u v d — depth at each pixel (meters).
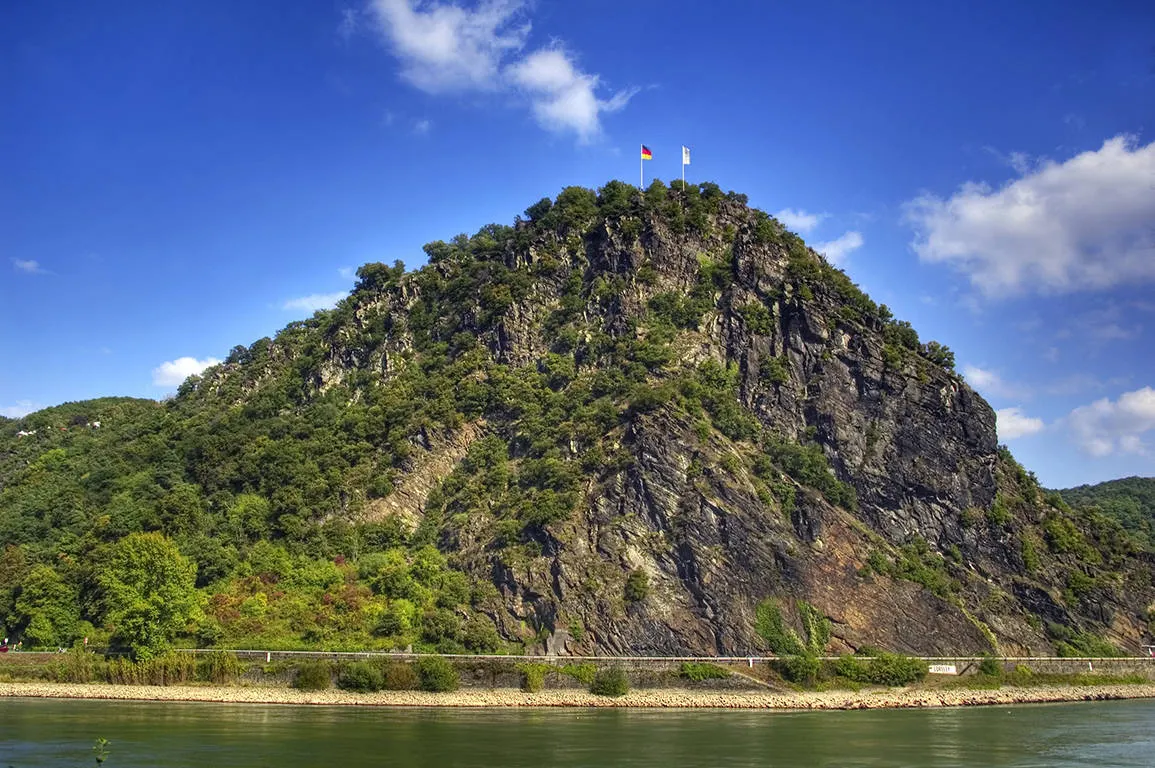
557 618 110.62
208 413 168.62
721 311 150.50
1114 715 97.38
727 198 174.12
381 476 135.00
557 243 166.62
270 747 68.06
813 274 154.25
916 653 116.50
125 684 100.25
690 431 126.88
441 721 84.25
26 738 70.31
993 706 106.25
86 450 171.25
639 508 119.44
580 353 148.88
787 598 115.88
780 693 104.31
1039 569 134.50
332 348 170.50
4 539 140.25
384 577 116.69
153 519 130.00
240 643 106.00
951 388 144.38
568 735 77.19
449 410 143.00
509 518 122.81
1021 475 147.88
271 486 136.38
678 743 74.00
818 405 139.12
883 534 131.12
